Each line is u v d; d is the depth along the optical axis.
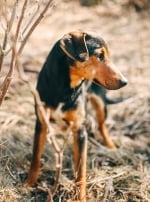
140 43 3.25
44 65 1.81
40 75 1.82
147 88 2.69
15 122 2.22
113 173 1.94
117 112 2.45
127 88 2.67
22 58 2.83
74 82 1.75
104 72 1.67
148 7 3.80
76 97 1.77
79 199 1.76
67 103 1.76
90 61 1.67
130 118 2.41
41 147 1.84
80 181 1.77
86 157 1.90
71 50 1.64
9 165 1.90
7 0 1.67
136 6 3.82
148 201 1.81
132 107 2.48
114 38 3.33
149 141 2.24
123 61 2.99
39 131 1.82
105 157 2.06
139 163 2.02
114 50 3.13
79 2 3.91
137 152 2.15
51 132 1.42
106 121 2.36
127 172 1.94
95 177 1.90
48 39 3.24
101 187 1.84
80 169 1.78
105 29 3.48
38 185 1.87
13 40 1.51
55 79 1.75
